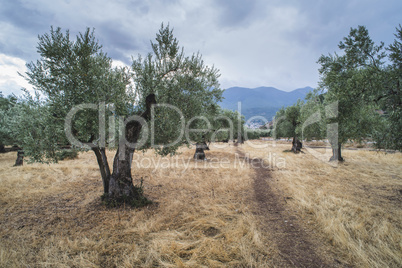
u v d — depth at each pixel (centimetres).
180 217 499
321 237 397
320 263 312
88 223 449
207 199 633
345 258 323
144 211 523
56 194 670
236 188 762
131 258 317
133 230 411
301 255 334
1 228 421
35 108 471
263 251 344
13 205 561
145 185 808
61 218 474
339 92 510
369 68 439
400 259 302
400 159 1277
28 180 844
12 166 1147
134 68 589
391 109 457
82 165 1198
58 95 448
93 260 310
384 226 402
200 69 664
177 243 362
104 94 470
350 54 465
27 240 373
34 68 456
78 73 448
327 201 586
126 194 564
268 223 465
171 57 600
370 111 622
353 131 637
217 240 375
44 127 480
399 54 384
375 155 1454
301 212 530
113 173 571
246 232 413
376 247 349
